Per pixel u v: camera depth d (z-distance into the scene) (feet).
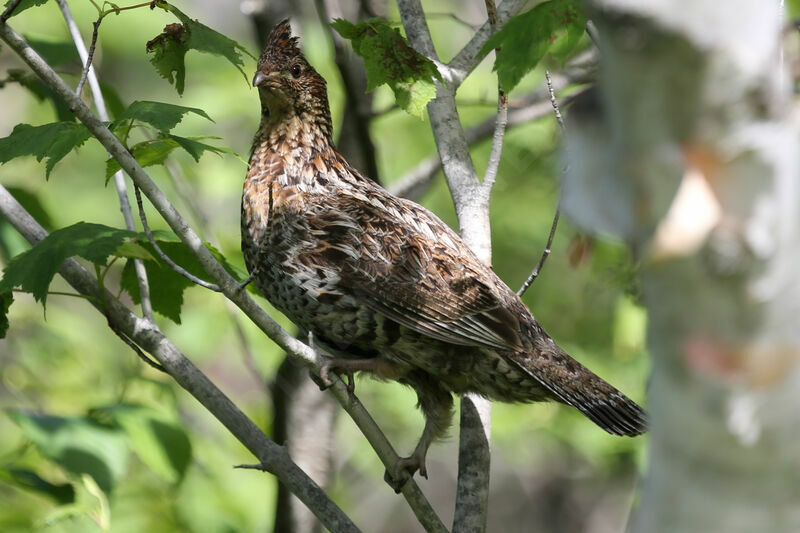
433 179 37.60
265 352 45.06
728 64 8.41
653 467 9.83
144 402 33.14
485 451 22.43
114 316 21.07
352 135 33.71
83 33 52.16
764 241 8.65
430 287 23.52
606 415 23.90
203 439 42.47
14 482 26.18
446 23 52.06
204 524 38.55
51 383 41.09
